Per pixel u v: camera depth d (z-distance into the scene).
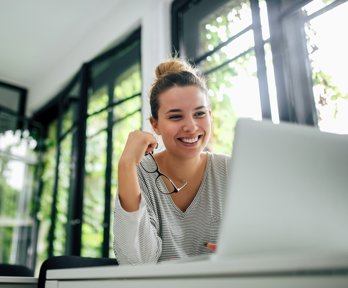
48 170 4.93
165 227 1.11
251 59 2.51
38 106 5.15
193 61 2.88
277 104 2.20
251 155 0.62
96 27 4.08
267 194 0.61
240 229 0.59
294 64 2.22
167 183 1.21
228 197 0.60
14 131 4.94
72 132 4.22
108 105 3.71
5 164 4.71
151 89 1.29
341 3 2.07
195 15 3.08
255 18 2.43
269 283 0.45
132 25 3.54
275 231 0.59
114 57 3.88
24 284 1.16
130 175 0.93
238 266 0.48
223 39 2.78
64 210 4.11
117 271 0.63
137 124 3.32
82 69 4.10
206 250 1.10
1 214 4.52
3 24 4.07
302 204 0.62
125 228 0.88
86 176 3.76
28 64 4.81
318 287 0.41
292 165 0.64
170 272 0.55
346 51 2.00
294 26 2.29
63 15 3.96
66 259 1.15
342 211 0.63
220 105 2.66
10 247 4.50
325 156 0.66
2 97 5.11
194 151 1.16
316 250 0.60
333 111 2.01
